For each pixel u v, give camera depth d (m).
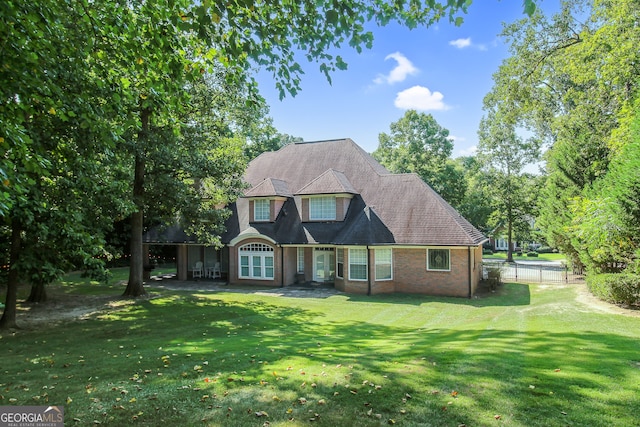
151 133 18.86
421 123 42.56
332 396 6.30
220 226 26.12
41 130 10.26
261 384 7.00
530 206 45.75
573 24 25.67
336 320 16.58
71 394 6.78
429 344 10.16
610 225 14.93
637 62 19.86
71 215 13.61
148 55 8.20
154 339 12.75
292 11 7.83
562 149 27.25
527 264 42.47
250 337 12.85
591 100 26.53
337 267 25.44
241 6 6.71
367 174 28.48
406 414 5.59
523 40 26.73
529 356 8.12
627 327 11.59
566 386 6.34
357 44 7.95
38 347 11.70
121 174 17.42
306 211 27.08
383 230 24.22
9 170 7.12
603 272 18.58
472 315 17.20
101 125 8.77
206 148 22.09
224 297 22.56
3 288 26.12
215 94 21.20
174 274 34.88
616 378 6.61
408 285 23.84
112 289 25.92
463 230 22.73
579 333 10.62
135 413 5.89
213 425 5.43
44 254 14.18
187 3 7.57
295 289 25.52
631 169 14.25
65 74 8.84
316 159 31.20
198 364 8.73
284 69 8.62
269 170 32.25
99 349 11.19
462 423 5.28
